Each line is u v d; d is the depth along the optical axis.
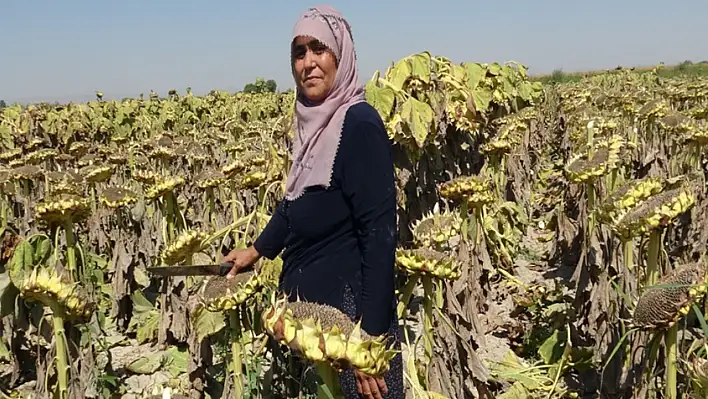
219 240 5.55
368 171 2.59
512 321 5.30
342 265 2.76
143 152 10.80
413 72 5.28
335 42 2.66
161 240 5.95
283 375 3.71
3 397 4.34
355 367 1.99
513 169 8.16
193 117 16.98
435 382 3.51
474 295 4.98
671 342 2.88
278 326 2.02
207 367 4.19
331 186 2.69
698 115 9.78
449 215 4.07
